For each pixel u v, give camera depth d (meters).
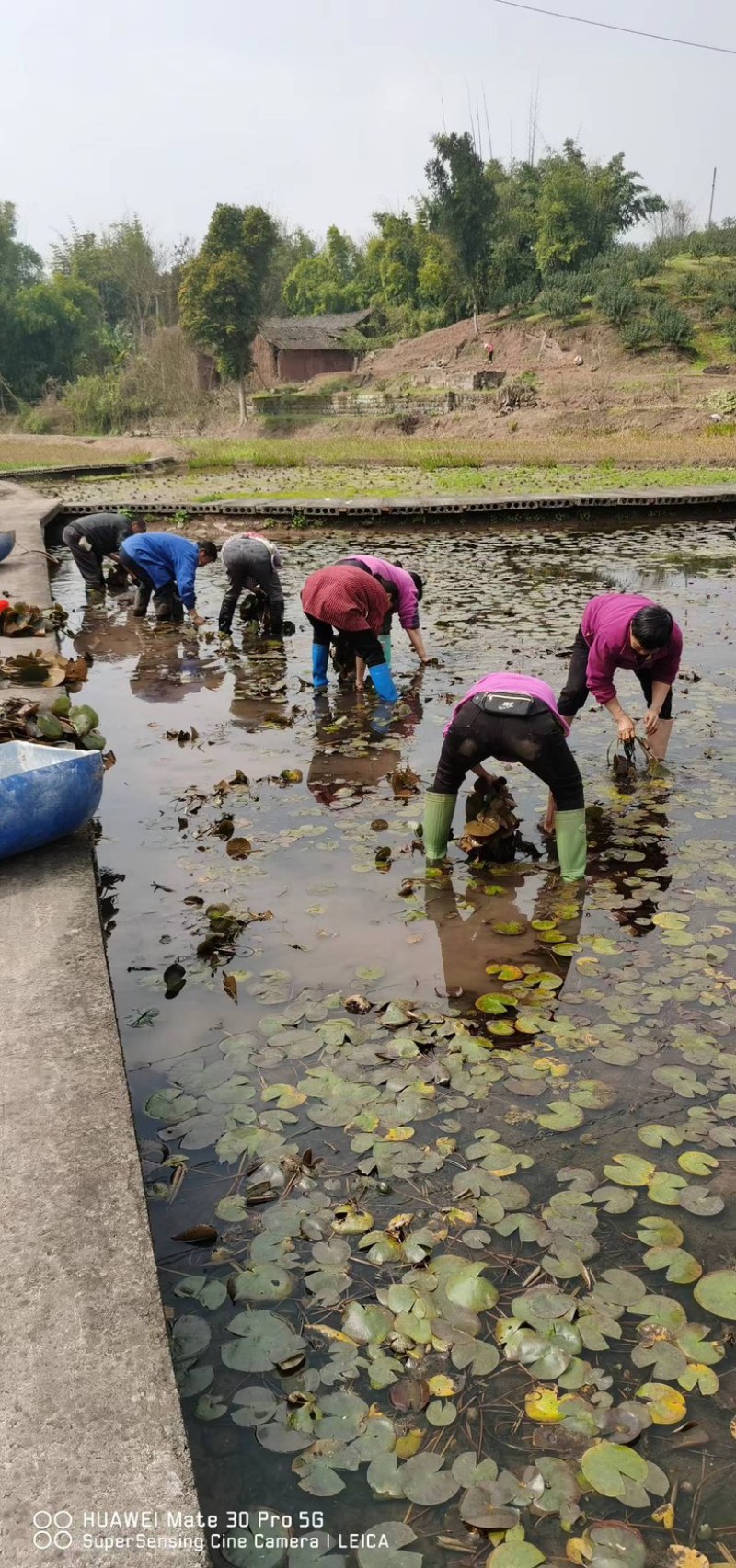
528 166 65.06
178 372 58.38
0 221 75.44
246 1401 2.21
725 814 5.37
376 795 5.76
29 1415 1.81
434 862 4.88
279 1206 2.77
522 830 5.29
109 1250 2.18
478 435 42.06
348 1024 3.57
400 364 54.75
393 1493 2.02
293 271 78.81
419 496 18.98
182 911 4.45
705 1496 2.02
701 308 50.78
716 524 16.89
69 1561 1.56
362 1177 2.86
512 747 4.43
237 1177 2.89
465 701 4.57
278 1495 2.03
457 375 48.81
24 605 8.45
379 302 67.88
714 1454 2.10
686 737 6.54
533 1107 3.18
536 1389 2.23
